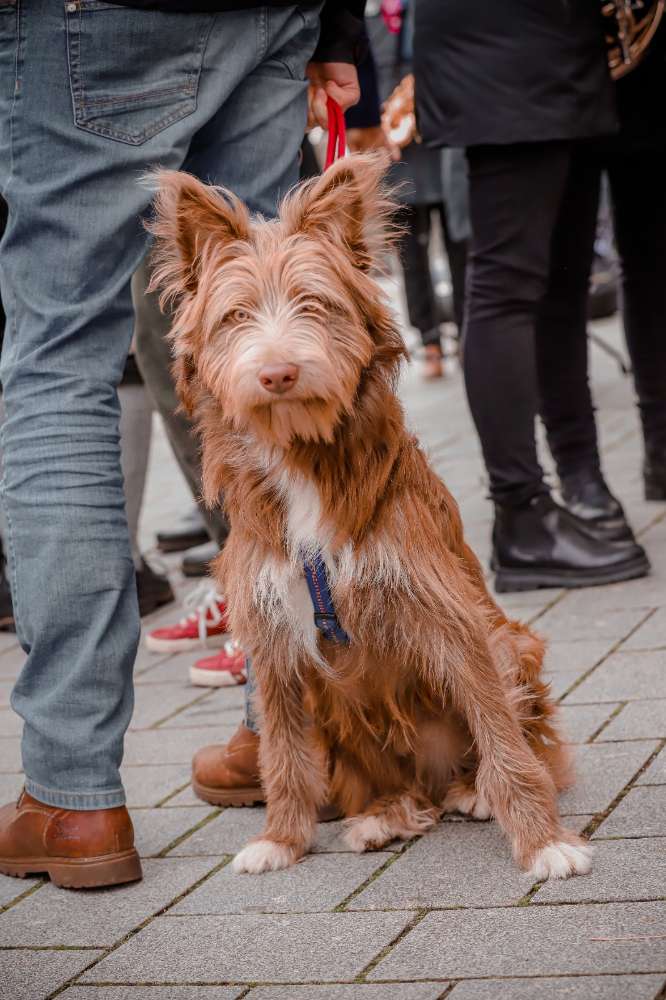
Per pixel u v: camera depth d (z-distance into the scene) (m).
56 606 2.85
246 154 3.06
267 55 3.00
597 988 2.12
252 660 2.99
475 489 6.30
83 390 2.86
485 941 2.37
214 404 2.83
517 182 4.31
